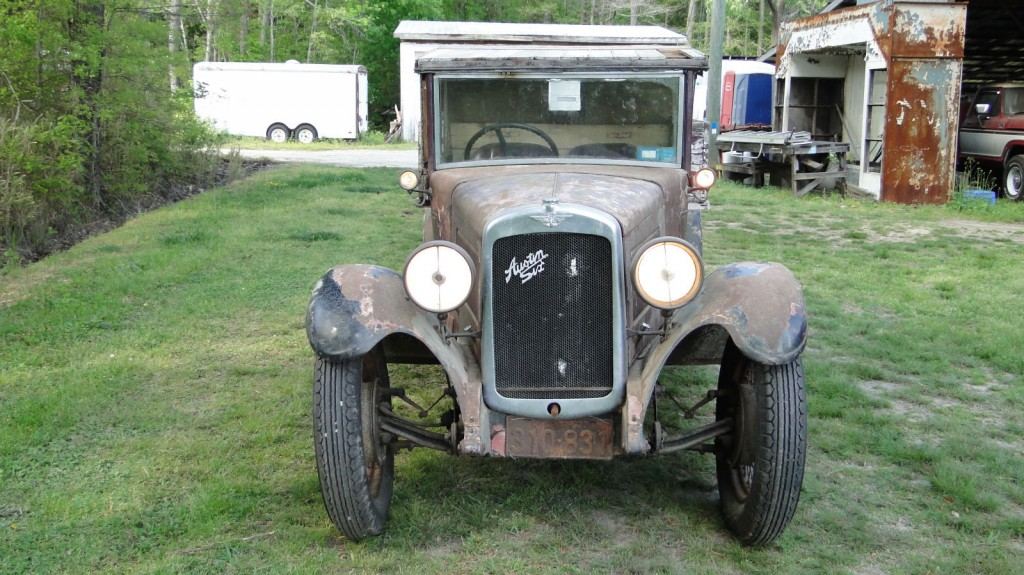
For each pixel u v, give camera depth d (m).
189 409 5.19
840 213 13.16
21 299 7.53
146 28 12.74
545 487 4.22
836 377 5.75
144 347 6.33
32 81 10.98
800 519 3.95
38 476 4.29
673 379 5.83
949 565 3.56
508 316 3.47
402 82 31.84
